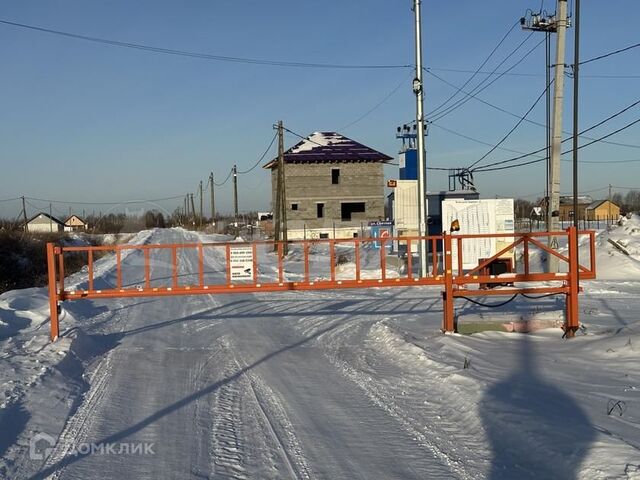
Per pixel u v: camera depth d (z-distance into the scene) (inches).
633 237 1080.8
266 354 429.1
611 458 201.6
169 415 286.5
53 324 444.5
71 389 330.6
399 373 364.2
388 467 219.6
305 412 289.1
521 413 261.4
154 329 548.4
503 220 812.6
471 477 208.5
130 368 390.3
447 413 281.6
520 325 467.2
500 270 808.3
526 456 222.5
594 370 342.6
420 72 904.9
